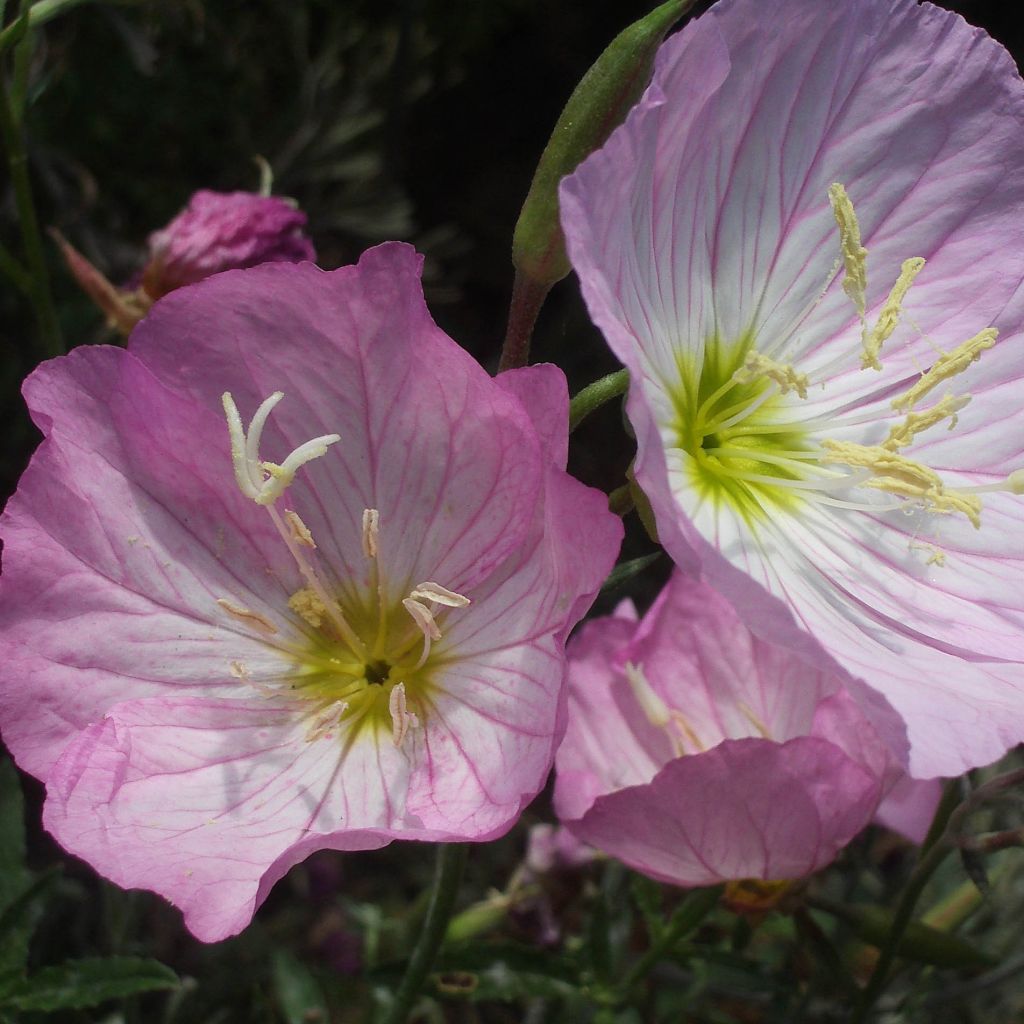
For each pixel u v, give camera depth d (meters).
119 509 0.14
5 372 0.27
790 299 0.15
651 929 0.17
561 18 0.44
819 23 0.14
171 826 0.13
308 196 0.33
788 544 0.14
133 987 0.16
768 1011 0.19
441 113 0.43
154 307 0.13
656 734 0.16
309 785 0.13
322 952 0.23
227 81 0.33
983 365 0.15
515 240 0.14
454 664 0.14
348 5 0.37
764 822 0.14
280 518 0.14
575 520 0.12
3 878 0.17
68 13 0.29
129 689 0.14
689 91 0.13
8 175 0.28
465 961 0.17
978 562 0.14
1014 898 0.22
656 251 0.14
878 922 0.16
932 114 0.15
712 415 0.15
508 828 0.12
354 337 0.13
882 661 0.13
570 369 0.36
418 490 0.14
